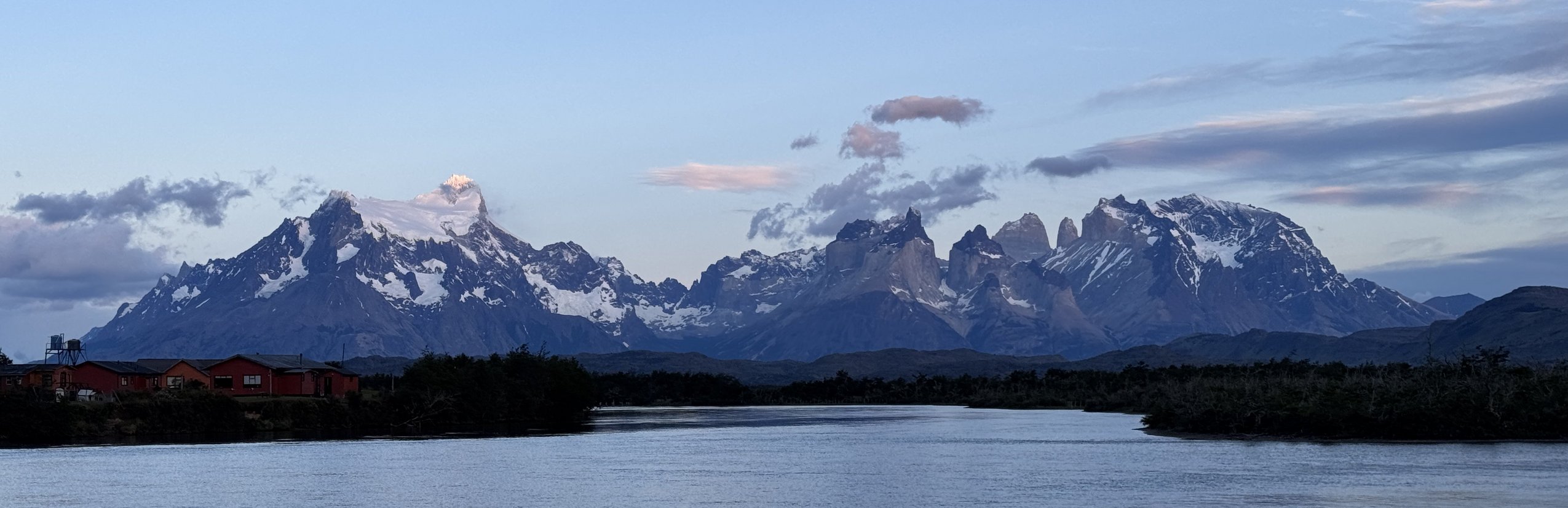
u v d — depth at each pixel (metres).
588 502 98.00
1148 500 95.00
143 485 107.50
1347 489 99.19
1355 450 131.12
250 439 163.38
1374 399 147.50
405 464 126.06
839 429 193.50
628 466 124.81
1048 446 144.88
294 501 98.06
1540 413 142.75
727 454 138.50
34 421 154.75
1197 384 185.00
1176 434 164.38
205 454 136.75
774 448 147.75
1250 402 159.62
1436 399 145.88
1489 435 142.00
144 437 163.00
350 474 116.69
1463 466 114.00
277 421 182.88
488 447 149.38
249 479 111.62
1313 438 148.12
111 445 150.62
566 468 122.19
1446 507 89.69
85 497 100.06
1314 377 179.50
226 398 177.38
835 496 100.06
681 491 103.94
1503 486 100.12
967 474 113.94
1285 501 93.31
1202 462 121.06
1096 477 110.19
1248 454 129.00
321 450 144.12
